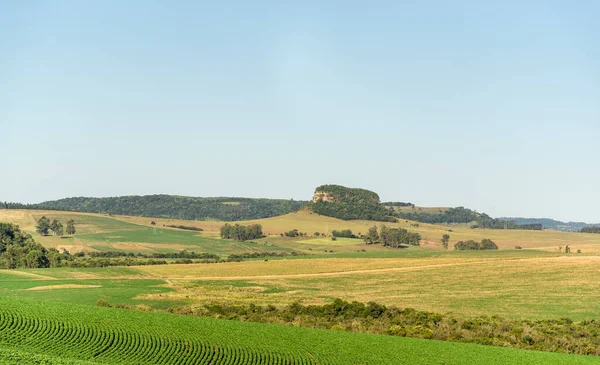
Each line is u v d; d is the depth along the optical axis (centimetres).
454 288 10438
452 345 5903
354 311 8012
